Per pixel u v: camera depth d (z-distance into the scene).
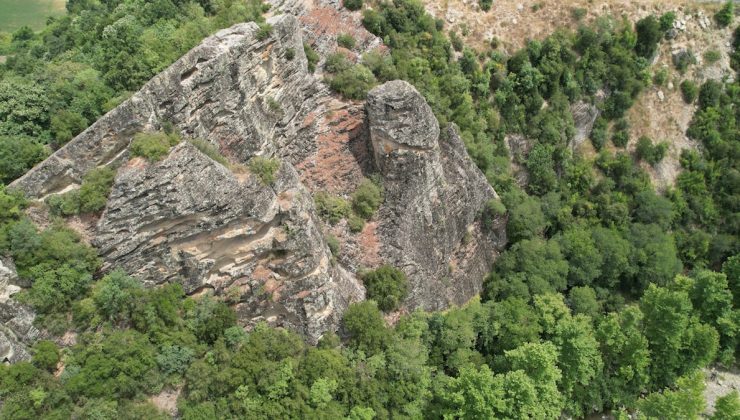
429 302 61.50
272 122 58.41
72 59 58.09
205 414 43.38
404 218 60.53
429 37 75.31
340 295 53.62
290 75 60.38
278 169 50.22
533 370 52.38
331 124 63.62
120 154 47.25
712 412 62.47
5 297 41.59
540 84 79.56
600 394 58.88
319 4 71.81
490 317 61.03
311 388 46.16
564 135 79.88
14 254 42.56
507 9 83.12
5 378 38.69
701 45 88.75
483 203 70.25
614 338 59.19
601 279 73.44
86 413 40.41
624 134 83.38
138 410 42.34
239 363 45.91
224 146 53.06
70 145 46.00
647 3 87.88
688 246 78.75
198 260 47.69
